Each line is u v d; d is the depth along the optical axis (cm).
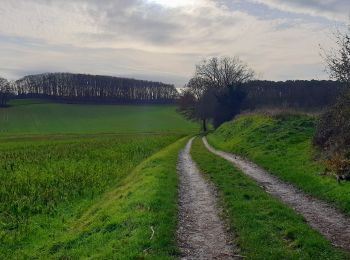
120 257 1151
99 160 4059
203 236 1357
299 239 1278
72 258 1304
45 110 17375
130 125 14825
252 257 1148
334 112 2731
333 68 2614
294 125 3922
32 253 1566
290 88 10606
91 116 16912
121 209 1700
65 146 5912
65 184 2831
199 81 12356
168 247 1220
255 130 4262
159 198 1752
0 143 7231
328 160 2373
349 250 1252
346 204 1734
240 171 2744
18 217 2161
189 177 2561
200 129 12769
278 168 2694
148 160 3478
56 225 1995
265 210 1622
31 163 3922
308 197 1988
